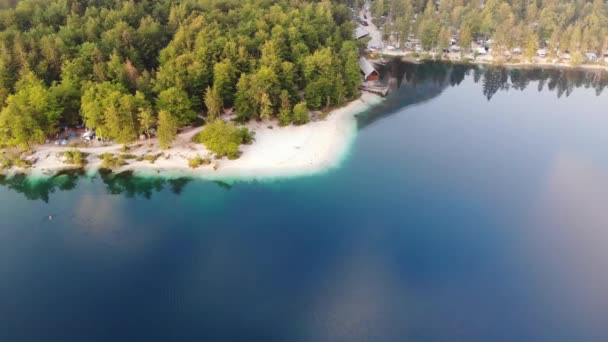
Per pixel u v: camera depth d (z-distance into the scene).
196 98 147.00
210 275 96.38
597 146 150.25
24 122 127.00
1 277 94.56
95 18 177.00
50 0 188.25
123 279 94.75
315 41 181.62
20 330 83.38
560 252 104.38
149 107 135.62
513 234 109.44
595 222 114.06
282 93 146.88
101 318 86.19
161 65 158.50
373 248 104.56
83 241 105.12
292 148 139.88
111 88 136.62
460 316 88.62
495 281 96.50
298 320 87.12
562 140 153.38
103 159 131.88
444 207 118.19
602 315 89.31
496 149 146.25
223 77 149.38
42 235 106.88
